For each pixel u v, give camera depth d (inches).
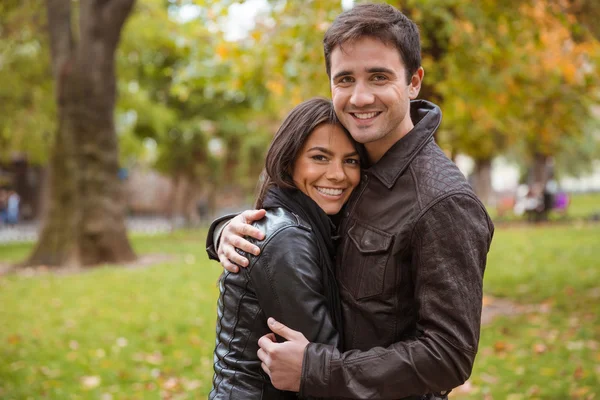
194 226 972.6
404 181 66.6
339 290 69.3
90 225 473.7
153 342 243.0
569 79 271.3
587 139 1304.1
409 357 61.0
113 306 310.5
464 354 60.3
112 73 484.7
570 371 188.4
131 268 448.8
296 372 63.2
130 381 198.7
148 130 911.0
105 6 469.4
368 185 70.0
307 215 71.1
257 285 67.5
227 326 70.8
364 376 61.5
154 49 703.7
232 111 924.0
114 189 489.7
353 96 66.3
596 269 371.9
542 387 177.2
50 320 281.3
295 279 65.6
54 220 480.1
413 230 63.6
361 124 67.1
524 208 775.7
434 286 61.8
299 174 73.4
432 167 65.9
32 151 688.4
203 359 220.7
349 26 66.1
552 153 643.5
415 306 65.1
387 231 65.4
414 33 68.2
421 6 193.0
